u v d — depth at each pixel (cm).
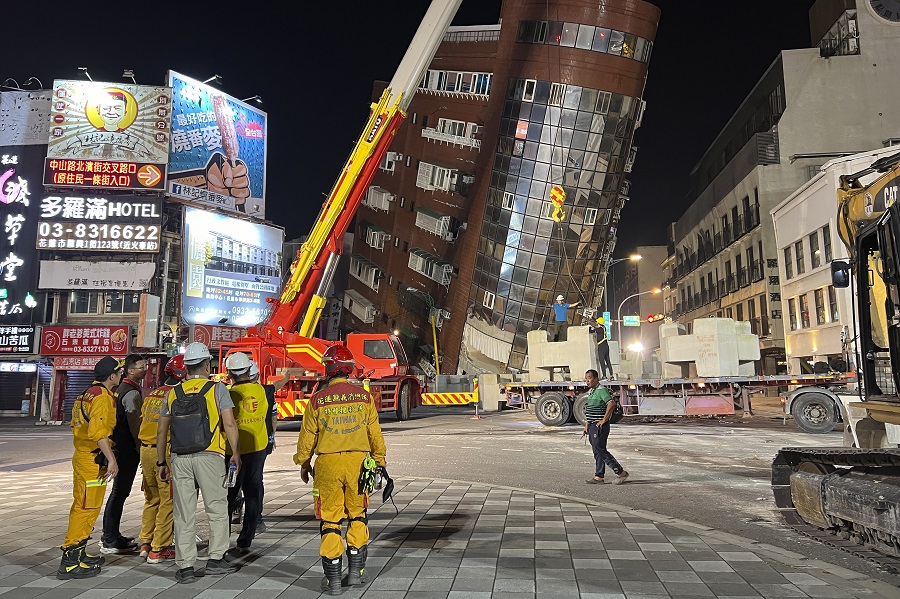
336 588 521
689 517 822
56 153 3494
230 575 583
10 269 3491
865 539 651
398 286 5053
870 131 4125
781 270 3797
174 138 3725
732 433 1870
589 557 617
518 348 4325
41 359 3331
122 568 616
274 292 4175
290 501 942
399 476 1186
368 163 2469
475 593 516
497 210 4325
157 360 3278
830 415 1842
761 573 562
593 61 4134
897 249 636
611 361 2739
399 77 2497
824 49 4241
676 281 6825
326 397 565
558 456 1449
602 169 4203
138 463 700
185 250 3662
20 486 1141
